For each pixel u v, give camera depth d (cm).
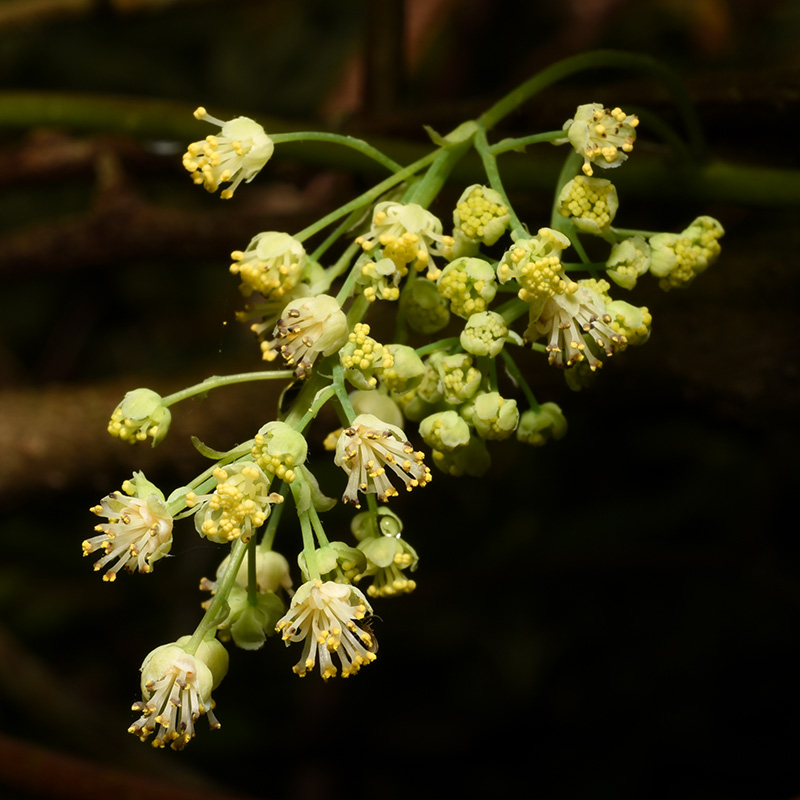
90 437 21
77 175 26
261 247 14
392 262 13
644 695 29
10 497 21
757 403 19
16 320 37
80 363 36
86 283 36
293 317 13
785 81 18
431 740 30
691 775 28
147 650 32
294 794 31
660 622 29
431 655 31
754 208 17
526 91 15
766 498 26
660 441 29
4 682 27
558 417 14
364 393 14
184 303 37
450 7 30
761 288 19
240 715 31
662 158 17
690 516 28
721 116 19
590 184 14
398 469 13
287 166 24
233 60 39
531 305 14
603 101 19
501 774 30
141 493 13
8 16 26
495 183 14
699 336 19
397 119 20
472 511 30
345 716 31
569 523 29
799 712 28
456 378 14
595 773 29
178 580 31
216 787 27
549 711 30
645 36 34
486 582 29
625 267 14
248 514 13
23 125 19
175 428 20
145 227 24
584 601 30
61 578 31
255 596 14
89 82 38
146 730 13
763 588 27
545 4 34
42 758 19
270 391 20
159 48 39
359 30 39
